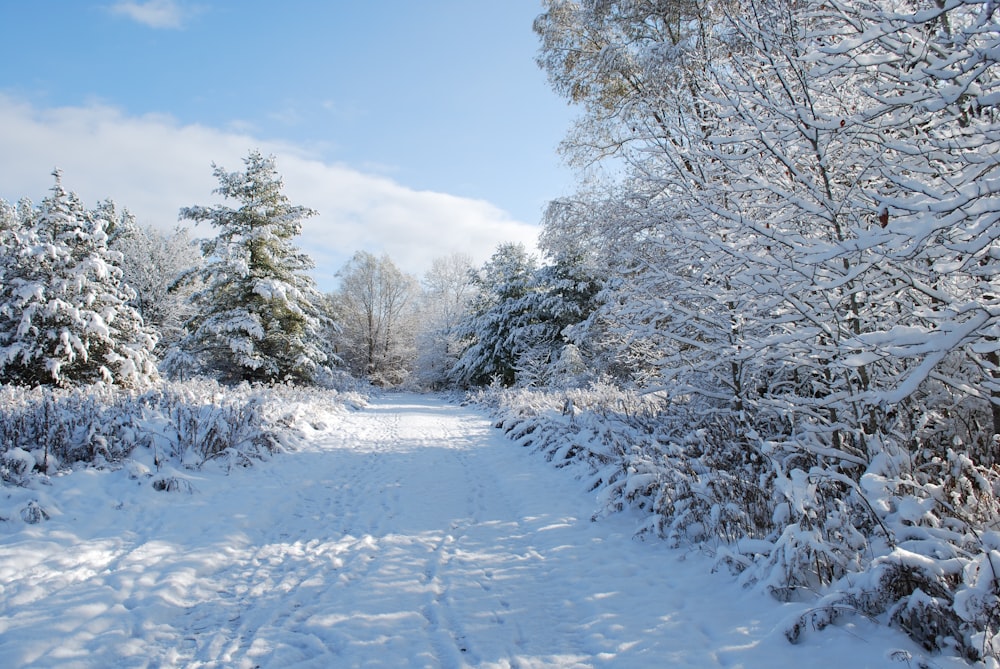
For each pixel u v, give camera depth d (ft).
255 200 75.20
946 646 8.96
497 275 106.52
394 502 21.72
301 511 20.43
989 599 8.45
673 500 17.01
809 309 14.90
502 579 13.76
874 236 11.62
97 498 18.31
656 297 22.75
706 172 20.08
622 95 47.55
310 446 34.83
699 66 22.11
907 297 16.12
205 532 16.96
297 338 76.59
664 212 22.77
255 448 29.09
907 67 14.66
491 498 22.56
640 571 14.06
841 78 16.02
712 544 15.02
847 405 16.03
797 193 16.93
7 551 13.67
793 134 16.06
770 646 9.66
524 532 17.87
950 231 12.87
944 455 16.49
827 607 10.05
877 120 15.47
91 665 9.46
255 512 19.26
